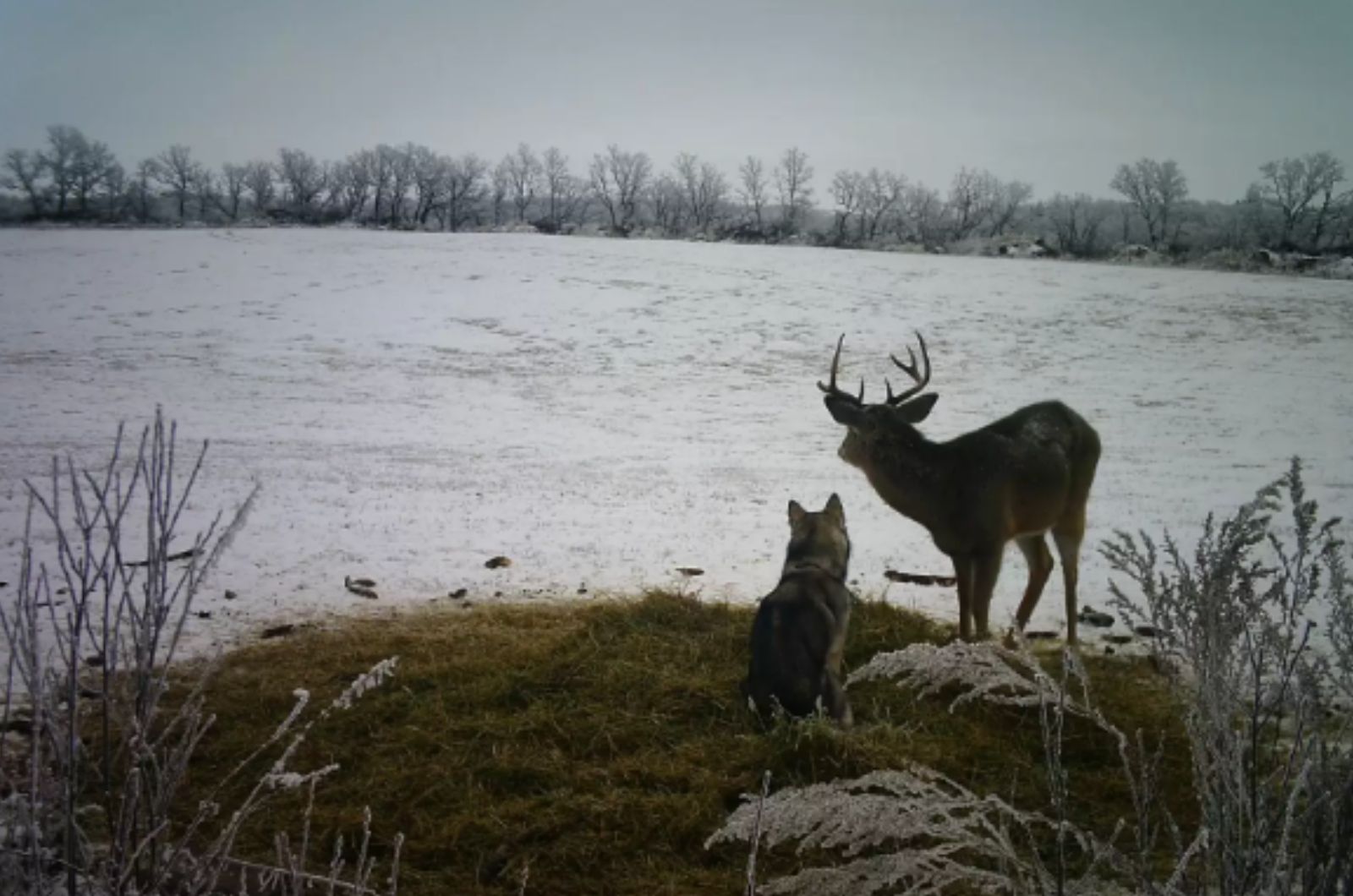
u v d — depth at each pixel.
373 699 7.01
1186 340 37.00
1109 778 6.00
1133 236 82.12
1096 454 8.77
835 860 5.16
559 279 48.38
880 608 8.80
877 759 5.99
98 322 35.09
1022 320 40.56
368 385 26.67
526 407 24.41
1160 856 5.05
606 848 5.34
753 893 2.65
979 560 8.22
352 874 5.04
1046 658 8.20
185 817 5.49
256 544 11.60
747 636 8.07
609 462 18.30
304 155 97.44
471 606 9.55
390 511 13.69
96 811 4.51
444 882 5.08
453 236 68.06
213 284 44.25
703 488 16.11
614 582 10.55
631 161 99.06
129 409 22.39
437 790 5.84
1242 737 2.72
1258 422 24.14
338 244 59.84
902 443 8.27
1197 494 16.27
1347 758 2.64
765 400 26.47
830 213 100.06
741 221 93.88
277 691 7.16
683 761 6.16
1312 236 73.94
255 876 4.75
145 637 2.89
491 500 14.69
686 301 43.56
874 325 39.06
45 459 16.75
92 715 5.88
